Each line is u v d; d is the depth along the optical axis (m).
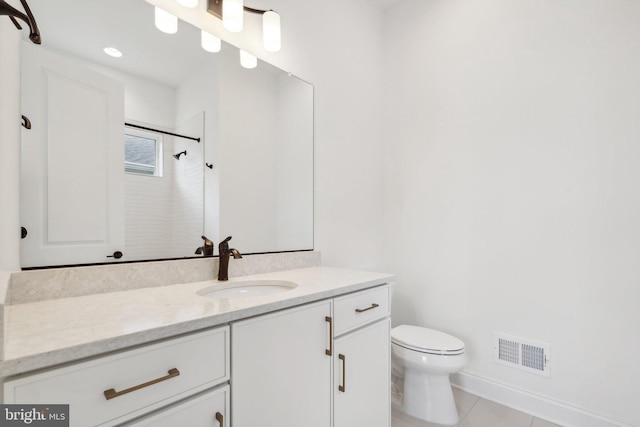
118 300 0.96
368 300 1.36
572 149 1.64
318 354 1.12
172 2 1.29
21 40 0.93
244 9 1.43
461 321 2.01
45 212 0.97
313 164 1.85
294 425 1.03
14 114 0.91
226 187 1.45
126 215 1.14
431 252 2.15
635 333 1.47
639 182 1.47
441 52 2.13
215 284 1.23
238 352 0.88
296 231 1.75
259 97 1.58
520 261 1.80
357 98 2.17
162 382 0.73
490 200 1.91
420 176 2.21
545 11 1.74
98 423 0.63
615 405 1.51
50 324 0.72
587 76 1.61
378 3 2.35
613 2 1.55
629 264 1.49
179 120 1.30
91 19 1.09
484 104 1.94
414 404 1.74
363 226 2.19
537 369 1.73
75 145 1.03
